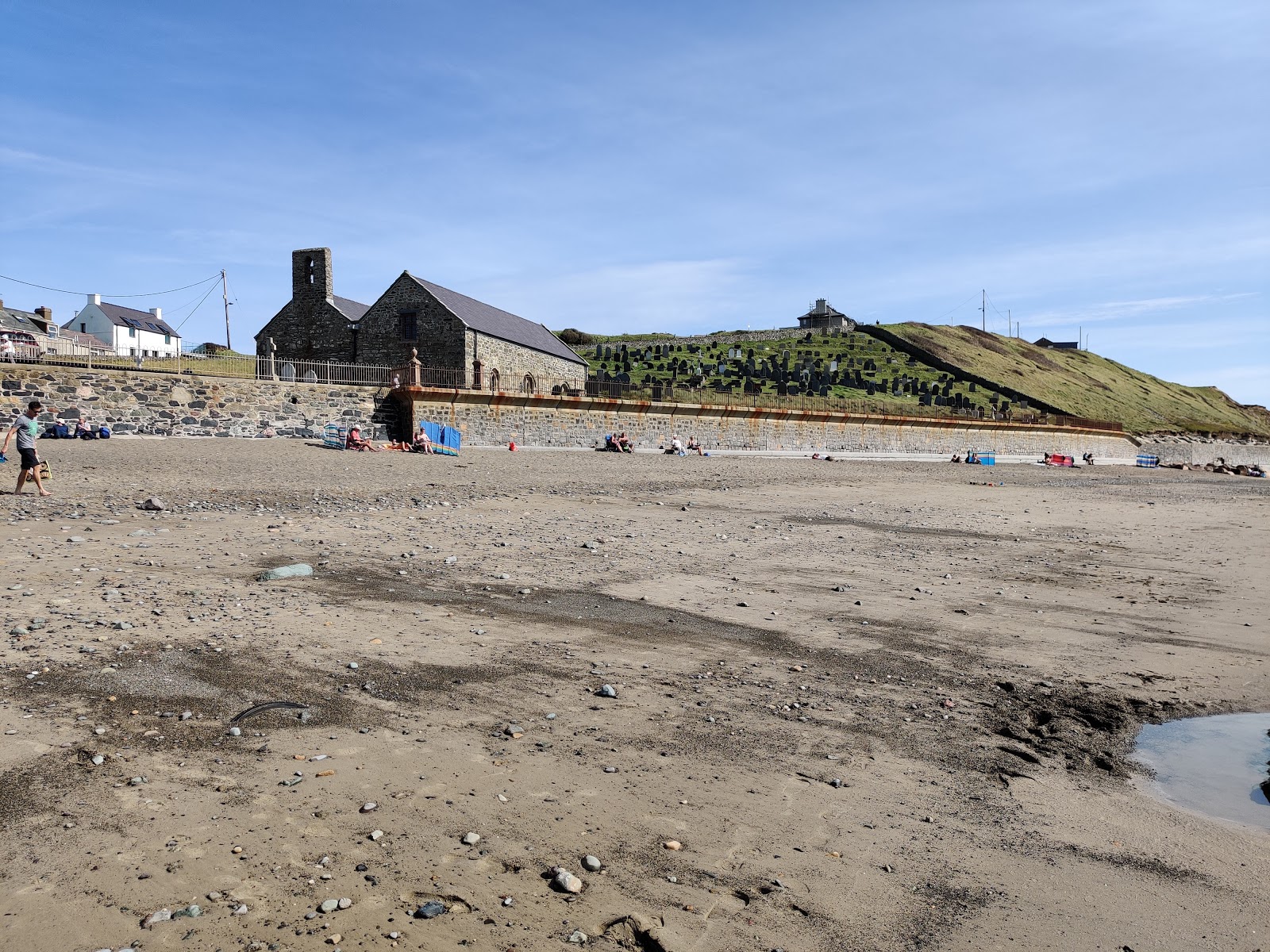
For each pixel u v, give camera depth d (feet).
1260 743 20.62
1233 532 64.44
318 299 140.56
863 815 15.74
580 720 19.88
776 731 19.86
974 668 26.02
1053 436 228.84
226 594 29.01
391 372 120.67
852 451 170.71
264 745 17.08
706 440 144.15
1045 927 12.23
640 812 15.33
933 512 71.82
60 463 63.72
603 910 12.11
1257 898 13.33
